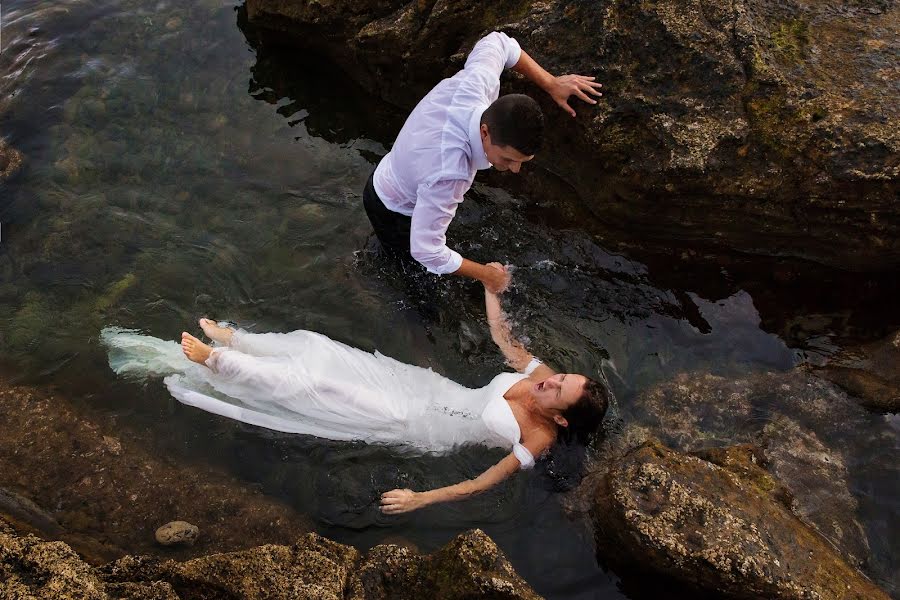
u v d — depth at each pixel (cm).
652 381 418
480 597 296
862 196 412
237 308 448
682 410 402
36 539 300
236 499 372
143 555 342
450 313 448
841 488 361
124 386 409
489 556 306
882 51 437
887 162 401
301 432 391
